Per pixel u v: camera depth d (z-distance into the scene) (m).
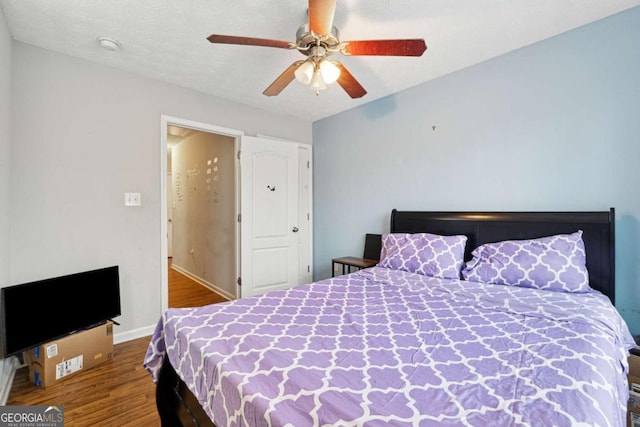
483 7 1.80
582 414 0.73
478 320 1.41
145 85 2.70
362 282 2.13
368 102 3.37
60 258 2.29
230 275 3.88
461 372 0.95
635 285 1.89
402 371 0.96
